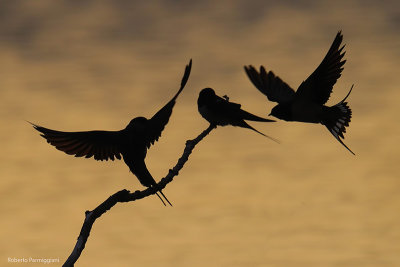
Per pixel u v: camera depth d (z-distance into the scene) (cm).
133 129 765
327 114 944
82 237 715
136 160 752
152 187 757
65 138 726
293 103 945
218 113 898
